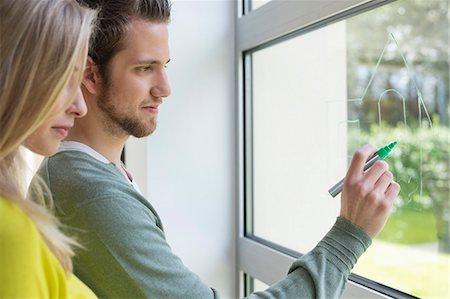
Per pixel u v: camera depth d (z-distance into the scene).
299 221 1.25
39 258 0.53
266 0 1.33
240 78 1.41
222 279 1.44
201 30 1.39
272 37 1.23
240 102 1.42
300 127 1.24
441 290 0.86
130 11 0.75
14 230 0.52
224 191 1.43
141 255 0.69
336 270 0.70
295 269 0.72
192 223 1.40
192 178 1.39
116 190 0.72
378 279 1.00
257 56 1.41
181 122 1.38
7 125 0.55
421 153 0.89
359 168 0.72
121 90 0.77
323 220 1.16
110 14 0.75
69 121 0.63
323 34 1.15
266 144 1.38
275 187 1.35
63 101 0.59
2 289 0.50
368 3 0.97
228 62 1.42
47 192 0.73
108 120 0.79
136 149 1.41
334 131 1.12
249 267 1.37
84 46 0.58
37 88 0.55
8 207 0.54
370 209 0.70
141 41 0.76
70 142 0.78
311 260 0.70
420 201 0.90
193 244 1.40
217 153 1.42
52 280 0.54
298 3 1.12
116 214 0.70
